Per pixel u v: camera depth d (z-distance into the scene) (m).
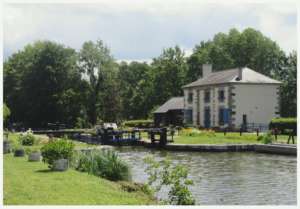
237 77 58.38
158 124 73.56
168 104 73.06
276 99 59.03
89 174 20.12
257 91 58.38
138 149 45.66
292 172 27.50
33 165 22.31
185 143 44.69
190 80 88.69
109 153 21.89
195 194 20.45
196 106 65.44
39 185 16.31
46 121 82.62
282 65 79.62
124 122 76.94
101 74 82.69
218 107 60.53
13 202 13.64
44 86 81.81
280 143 40.91
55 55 83.19
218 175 26.38
